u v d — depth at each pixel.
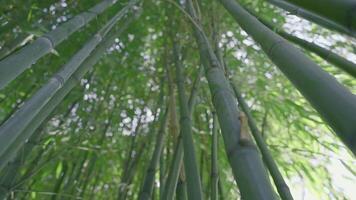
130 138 3.14
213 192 1.85
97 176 3.08
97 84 3.20
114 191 3.19
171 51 3.28
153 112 3.12
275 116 3.28
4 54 2.12
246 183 0.93
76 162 2.86
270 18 3.19
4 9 2.36
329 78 0.88
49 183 3.01
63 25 1.85
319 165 3.13
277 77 3.16
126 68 3.28
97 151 2.77
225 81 1.34
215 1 2.92
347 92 0.81
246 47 3.19
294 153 3.14
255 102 3.08
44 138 2.50
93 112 2.97
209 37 2.36
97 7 2.19
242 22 1.50
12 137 1.40
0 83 1.34
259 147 1.87
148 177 2.06
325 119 0.82
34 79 2.72
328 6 0.84
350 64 1.65
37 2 2.60
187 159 1.56
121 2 3.24
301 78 0.95
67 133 2.83
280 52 1.12
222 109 1.20
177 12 3.20
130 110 3.20
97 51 2.31
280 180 1.71
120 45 3.32
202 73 2.48
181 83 2.21
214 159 2.02
